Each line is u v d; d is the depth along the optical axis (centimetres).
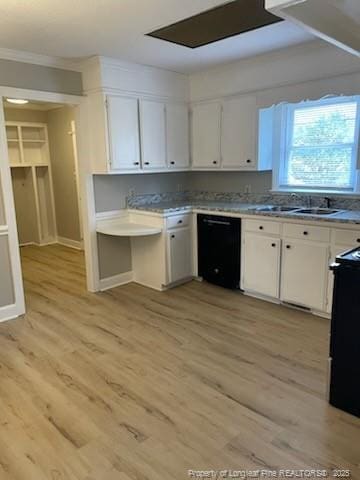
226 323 334
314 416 212
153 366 267
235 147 416
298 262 345
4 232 342
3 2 231
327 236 321
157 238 416
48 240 677
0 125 330
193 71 423
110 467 179
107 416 215
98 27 278
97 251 420
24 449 191
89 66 371
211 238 417
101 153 386
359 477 171
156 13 253
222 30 289
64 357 282
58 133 614
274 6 177
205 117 439
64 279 472
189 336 312
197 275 444
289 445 191
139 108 402
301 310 359
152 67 402
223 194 473
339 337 209
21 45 317
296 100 357
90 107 385
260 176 430
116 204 432
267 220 362
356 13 185
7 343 304
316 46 332
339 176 371
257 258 377
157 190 473
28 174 647
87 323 340
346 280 201
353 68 317
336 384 215
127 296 407
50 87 361
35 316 357
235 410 218
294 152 400
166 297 401
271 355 279
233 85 404
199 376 254
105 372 261
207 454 186
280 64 361
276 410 218
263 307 368
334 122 365
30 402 229
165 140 433
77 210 619
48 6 238
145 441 195
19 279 356
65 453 188
